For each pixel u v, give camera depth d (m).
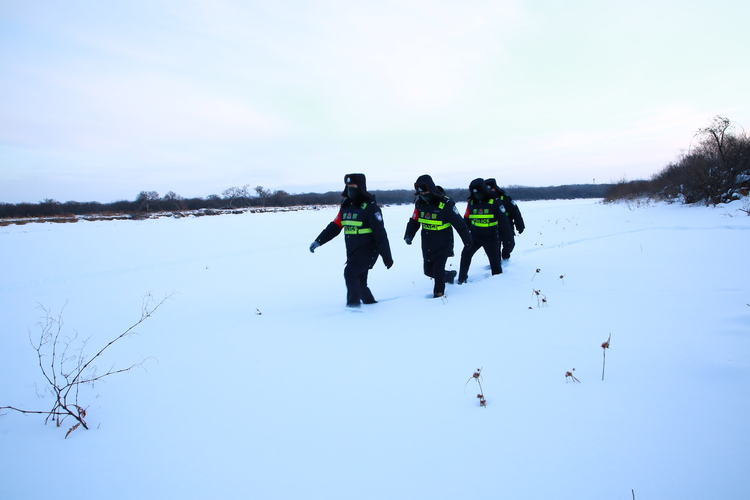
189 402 2.67
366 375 2.89
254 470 1.88
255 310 5.65
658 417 2.01
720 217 12.70
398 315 4.51
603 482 1.60
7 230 22.30
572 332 3.34
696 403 2.10
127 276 9.39
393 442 2.02
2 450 2.18
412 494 1.63
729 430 1.85
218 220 30.52
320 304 5.77
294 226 23.64
